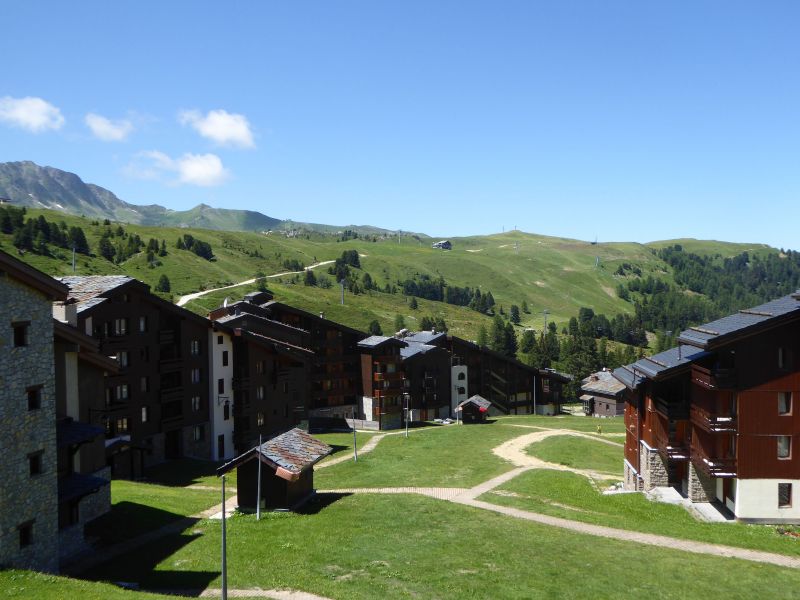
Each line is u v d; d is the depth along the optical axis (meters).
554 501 51.94
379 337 111.44
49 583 27.55
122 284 64.50
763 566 36.03
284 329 92.62
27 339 30.59
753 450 45.38
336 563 34.59
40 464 31.45
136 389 66.25
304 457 47.78
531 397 141.88
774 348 45.22
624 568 34.97
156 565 34.06
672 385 54.81
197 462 71.00
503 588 31.47
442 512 45.78
